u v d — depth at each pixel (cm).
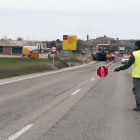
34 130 618
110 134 595
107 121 714
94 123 690
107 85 1597
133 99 1096
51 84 1586
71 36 5997
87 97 1123
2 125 658
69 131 614
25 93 1198
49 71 2803
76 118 743
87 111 839
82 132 608
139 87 832
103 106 930
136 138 568
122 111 851
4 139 548
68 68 3544
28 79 1859
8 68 2236
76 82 1730
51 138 559
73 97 1115
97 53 6631
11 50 7562
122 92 1303
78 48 12481
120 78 2130
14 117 742
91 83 1691
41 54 5672
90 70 3089
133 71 827
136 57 809
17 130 615
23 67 2523
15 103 952
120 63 5369
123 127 656
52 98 1077
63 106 915
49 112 814
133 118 753
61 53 5553
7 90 1285
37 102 980
